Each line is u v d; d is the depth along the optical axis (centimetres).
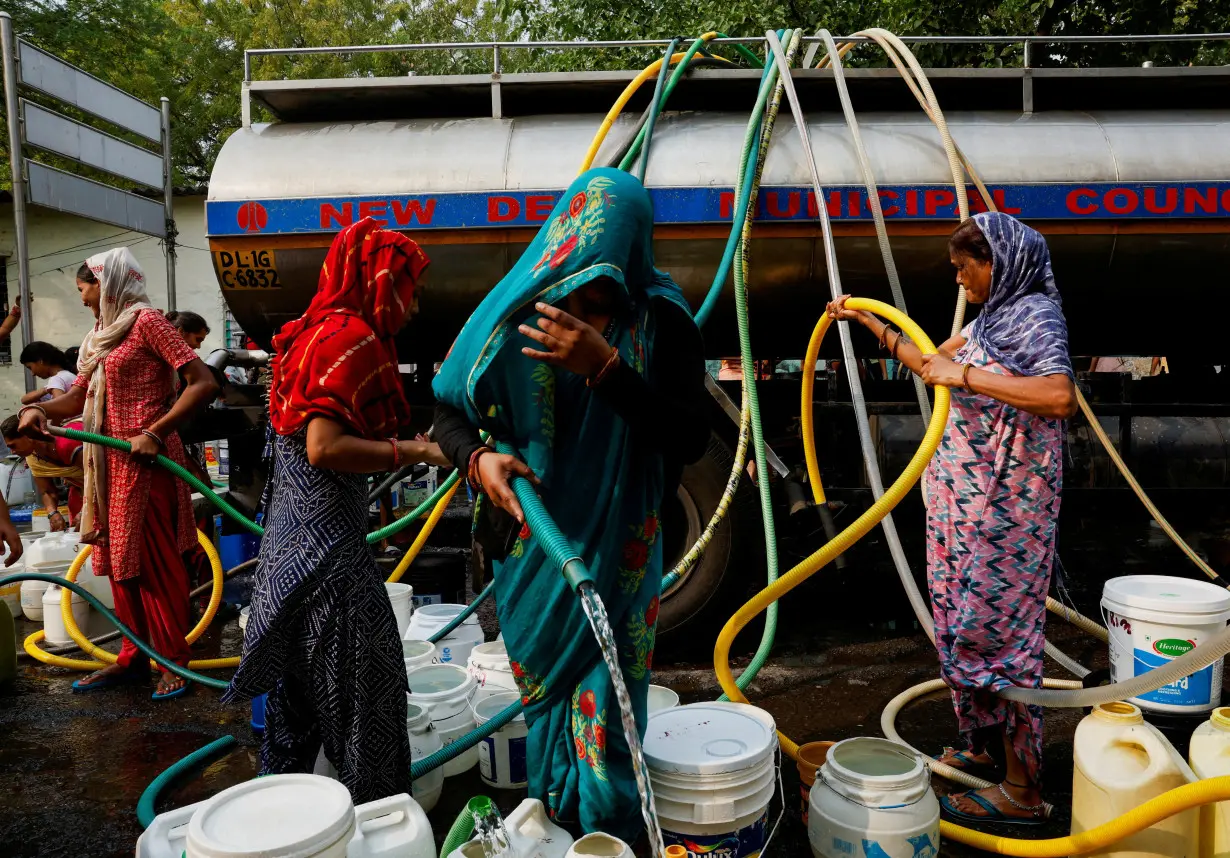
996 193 363
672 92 388
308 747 212
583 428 179
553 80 381
